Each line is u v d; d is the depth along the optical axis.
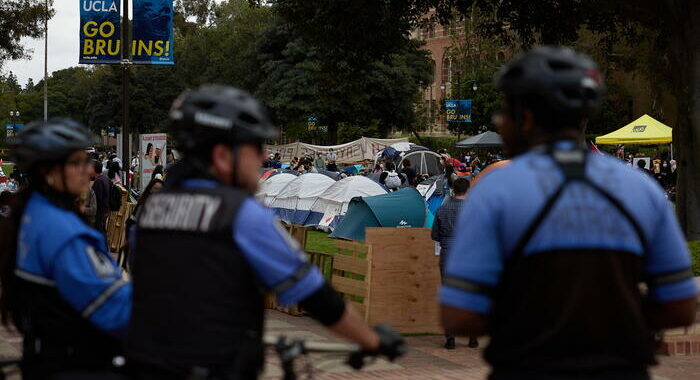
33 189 6.12
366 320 19.50
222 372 4.72
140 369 4.84
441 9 32.72
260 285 4.89
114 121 156.38
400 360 16.39
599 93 4.79
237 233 4.79
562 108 4.67
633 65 56.53
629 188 4.62
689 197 26.38
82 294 5.68
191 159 5.08
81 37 38.25
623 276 4.50
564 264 4.44
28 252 5.85
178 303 4.76
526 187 4.54
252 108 5.05
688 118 26.47
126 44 39.25
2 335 17.39
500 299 4.63
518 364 4.50
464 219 4.64
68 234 5.76
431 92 185.25
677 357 16.86
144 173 45.88
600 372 4.41
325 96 36.28
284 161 89.81
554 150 4.68
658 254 4.75
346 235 32.47
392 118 112.69
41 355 5.83
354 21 31.75
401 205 32.56
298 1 32.16
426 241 19.98
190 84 152.75
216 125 4.95
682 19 26.52
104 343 5.86
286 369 5.39
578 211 4.49
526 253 4.48
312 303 4.88
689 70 26.22
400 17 32.66
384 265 19.72
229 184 5.05
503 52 109.50
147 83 154.88
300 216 46.97
